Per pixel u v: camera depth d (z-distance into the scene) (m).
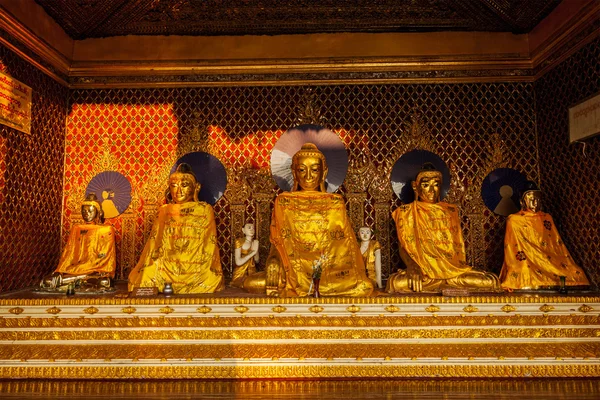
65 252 5.30
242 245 5.44
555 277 4.82
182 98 6.34
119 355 4.14
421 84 6.29
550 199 5.81
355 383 3.96
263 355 4.12
